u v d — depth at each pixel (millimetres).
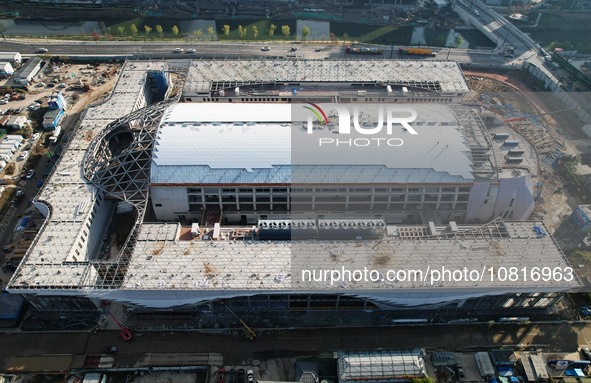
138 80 181250
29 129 174125
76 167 139125
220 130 141375
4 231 137250
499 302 116312
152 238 118188
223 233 121938
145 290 105500
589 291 121500
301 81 179375
